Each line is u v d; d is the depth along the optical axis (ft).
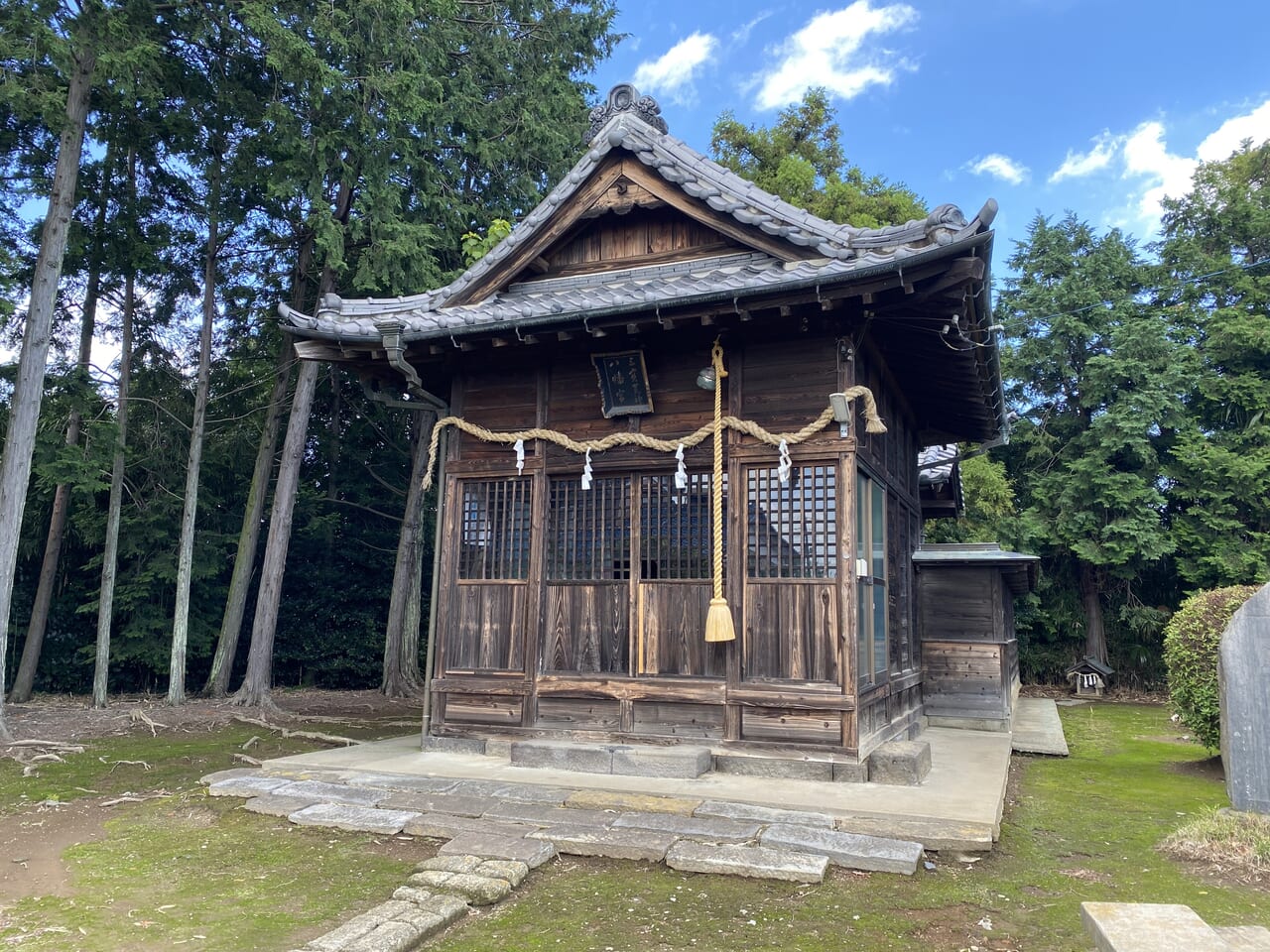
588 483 26.40
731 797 20.06
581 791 20.80
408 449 69.97
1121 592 65.67
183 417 62.59
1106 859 17.53
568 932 13.41
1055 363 67.36
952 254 20.20
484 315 26.35
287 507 52.37
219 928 13.66
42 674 58.59
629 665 25.27
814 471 24.12
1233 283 66.74
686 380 26.16
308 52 42.04
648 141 27.66
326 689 63.36
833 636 23.18
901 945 12.87
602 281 29.12
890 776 21.83
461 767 24.16
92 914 14.44
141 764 30.42
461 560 28.22
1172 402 61.26
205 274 57.82
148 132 47.75
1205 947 9.50
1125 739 38.11
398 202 49.98
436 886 14.88
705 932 13.35
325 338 27.35
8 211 49.88
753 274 24.17
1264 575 57.11
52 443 47.60
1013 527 64.54
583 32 61.77
